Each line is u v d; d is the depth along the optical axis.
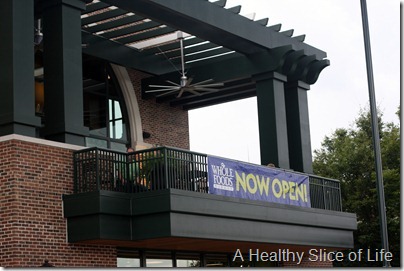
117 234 16.05
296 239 20.12
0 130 15.78
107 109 23.77
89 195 15.90
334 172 33.25
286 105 23.75
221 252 21.80
